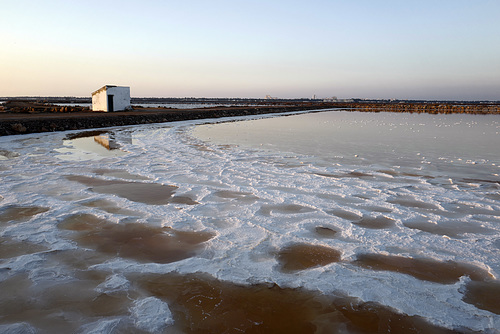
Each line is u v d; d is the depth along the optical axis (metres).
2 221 5.25
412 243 4.54
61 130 18.97
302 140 15.44
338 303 3.24
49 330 2.84
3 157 10.60
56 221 5.26
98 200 6.36
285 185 7.50
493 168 9.29
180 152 11.96
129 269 3.85
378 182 7.79
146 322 2.95
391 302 3.25
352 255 4.19
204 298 3.31
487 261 4.04
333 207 6.01
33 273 3.73
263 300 3.28
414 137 16.62
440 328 2.90
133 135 17.36
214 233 4.87
